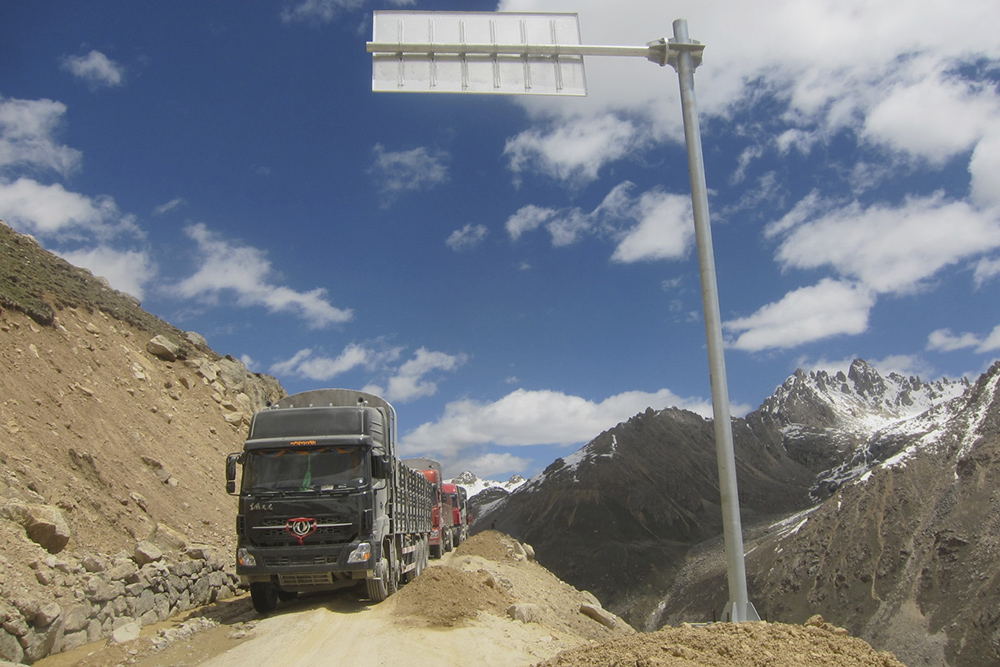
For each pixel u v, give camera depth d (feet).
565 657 27.50
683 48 35.24
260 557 48.03
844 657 23.93
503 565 96.68
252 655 37.88
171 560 51.11
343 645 39.40
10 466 47.39
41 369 62.54
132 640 39.70
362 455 50.67
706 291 33.30
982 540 591.37
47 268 84.48
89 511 51.16
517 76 34.83
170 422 77.66
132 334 88.84
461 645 39.17
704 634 26.63
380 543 51.34
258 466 50.26
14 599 34.22
